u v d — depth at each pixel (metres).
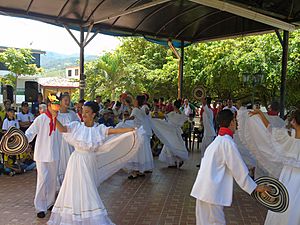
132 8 8.95
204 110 9.03
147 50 23.05
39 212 4.89
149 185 6.85
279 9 9.38
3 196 5.91
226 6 7.78
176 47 14.14
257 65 14.62
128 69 22.05
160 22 11.77
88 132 3.90
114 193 6.24
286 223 3.64
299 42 14.18
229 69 15.58
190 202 5.75
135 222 4.79
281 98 9.95
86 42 10.98
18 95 25.11
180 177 7.59
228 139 3.39
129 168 7.27
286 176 3.76
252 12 8.39
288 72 14.16
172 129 8.48
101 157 4.12
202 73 16.86
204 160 3.45
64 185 3.85
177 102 8.66
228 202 3.37
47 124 4.90
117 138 4.03
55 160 4.98
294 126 3.74
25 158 7.85
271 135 3.98
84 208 3.71
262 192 3.32
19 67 20.09
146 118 7.82
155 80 20.53
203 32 13.11
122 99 8.26
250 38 16.12
